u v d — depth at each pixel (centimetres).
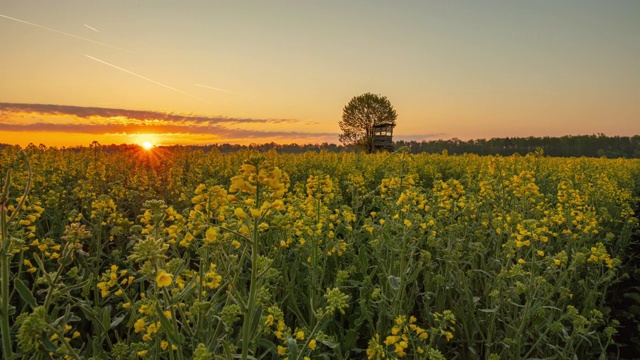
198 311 239
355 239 531
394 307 350
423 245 546
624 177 1545
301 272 450
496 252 497
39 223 554
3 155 883
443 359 280
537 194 636
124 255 536
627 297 589
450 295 438
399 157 462
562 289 411
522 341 391
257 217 209
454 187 577
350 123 5034
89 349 294
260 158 217
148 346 257
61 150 1428
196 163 1434
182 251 475
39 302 412
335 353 327
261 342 280
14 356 214
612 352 479
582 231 541
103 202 473
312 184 482
